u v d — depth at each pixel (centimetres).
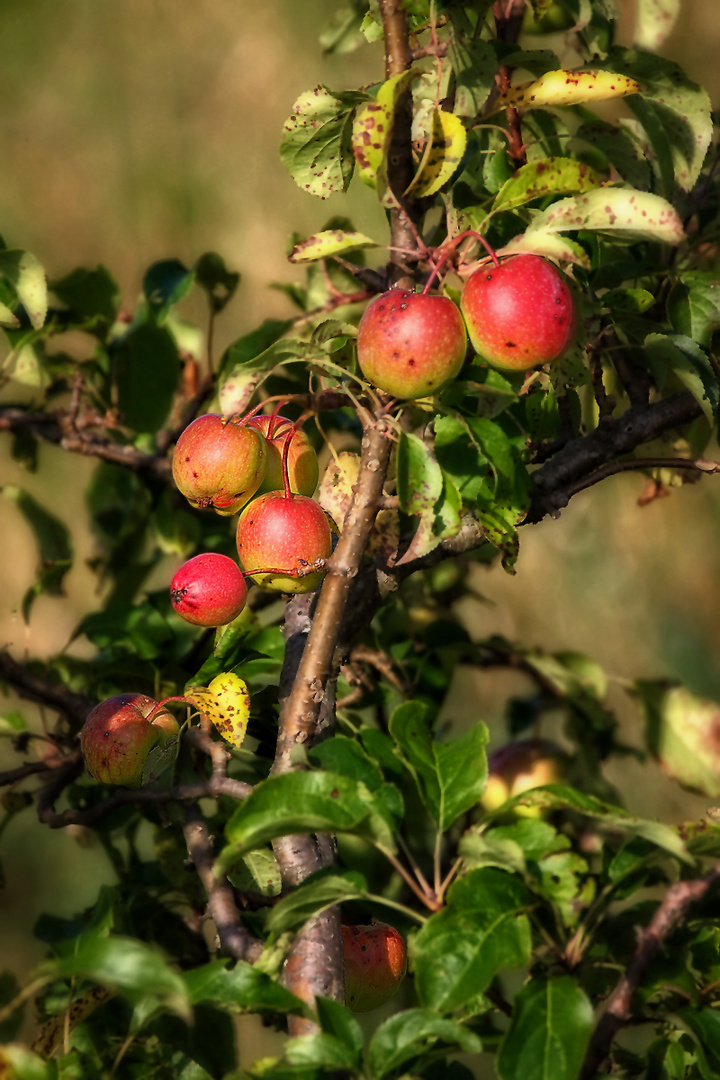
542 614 532
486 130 328
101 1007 324
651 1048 313
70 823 322
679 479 335
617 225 311
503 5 330
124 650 338
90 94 675
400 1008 336
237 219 634
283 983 308
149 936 332
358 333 313
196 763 324
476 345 312
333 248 314
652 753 348
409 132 313
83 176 662
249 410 321
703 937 314
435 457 317
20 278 330
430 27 318
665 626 529
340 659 319
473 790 310
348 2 355
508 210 314
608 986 316
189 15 689
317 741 315
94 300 349
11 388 506
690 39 580
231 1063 329
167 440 347
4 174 661
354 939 313
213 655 320
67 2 694
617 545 543
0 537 515
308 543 313
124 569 352
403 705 312
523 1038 304
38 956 405
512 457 317
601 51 339
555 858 312
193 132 662
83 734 318
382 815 305
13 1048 303
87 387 351
